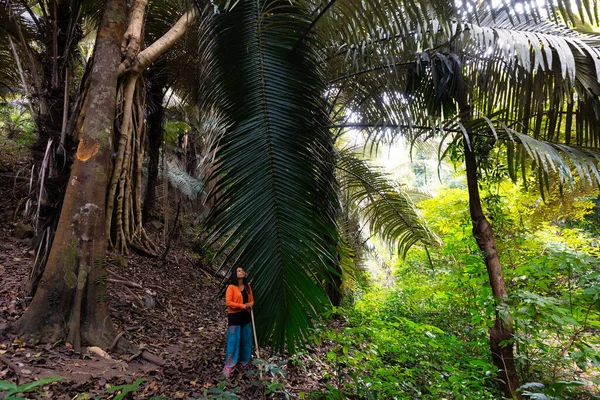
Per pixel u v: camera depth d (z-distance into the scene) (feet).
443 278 24.27
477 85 15.51
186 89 28.19
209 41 11.93
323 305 10.32
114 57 13.65
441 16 8.79
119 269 19.02
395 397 11.69
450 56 15.14
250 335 12.87
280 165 10.53
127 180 19.54
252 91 10.99
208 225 10.99
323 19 10.68
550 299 11.87
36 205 14.15
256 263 10.08
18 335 10.71
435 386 12.98
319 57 11.82
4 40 18.51
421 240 22.50
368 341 16.11
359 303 24.41
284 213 10.24
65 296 11.57
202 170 13.20
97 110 12.95
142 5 18.35
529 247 19.44
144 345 13.01
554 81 13.11
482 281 17.72
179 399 10.09
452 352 16.51
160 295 19.15
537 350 16.34
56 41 14.44
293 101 11.00
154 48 18.11
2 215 19.57
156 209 31.35
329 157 12.11
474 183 16.97
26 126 28.89
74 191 12.28
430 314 26.89
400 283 30.14
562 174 11.19
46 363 9.90
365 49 15.33
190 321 17.79
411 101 17.02
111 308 15.20
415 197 36.06
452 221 24.26
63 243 11.90
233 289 12.40
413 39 13.92
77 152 12.65
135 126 19.72
